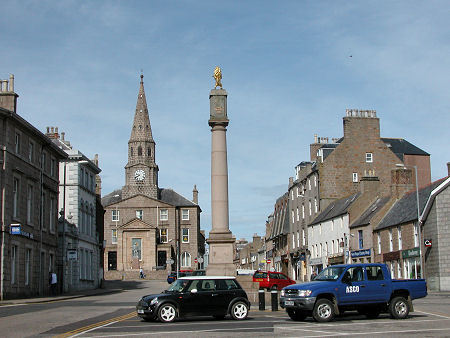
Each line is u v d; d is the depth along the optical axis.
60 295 45.12
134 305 32.75
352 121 71.94
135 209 102.69
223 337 16.77
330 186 70.56
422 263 46.53
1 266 37.34
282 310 27.84
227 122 34.31
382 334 17.28
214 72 35.06
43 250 46.00
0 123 38.38
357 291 21.89
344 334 17.33
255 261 118.25
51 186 48.69
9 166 39.00
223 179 33.94
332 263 64.56
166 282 76.25
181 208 104.38
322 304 21.33
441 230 45.09
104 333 18.28
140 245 98.81
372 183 61.47
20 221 40.75
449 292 42.12
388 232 53.19
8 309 29.84
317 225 71.12
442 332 17.75
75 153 56.19
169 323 21.64
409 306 22.66
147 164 111.31
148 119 114.44
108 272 92.75
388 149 72.12
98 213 68.06
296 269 81.62
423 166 76.44
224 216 33.69
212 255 33.31
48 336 17.67
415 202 50.75
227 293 22.75
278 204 96.62
